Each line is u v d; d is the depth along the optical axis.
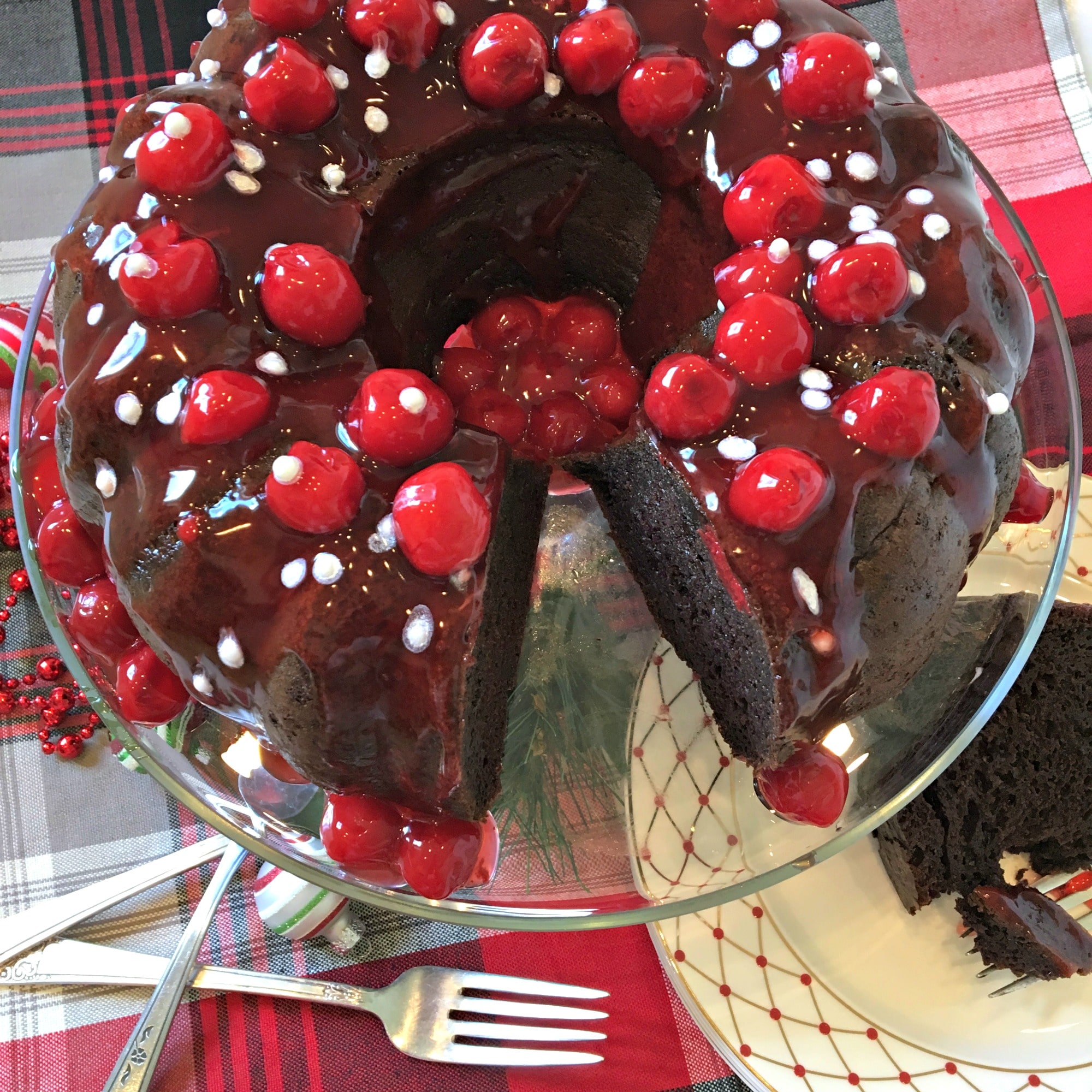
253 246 0.29
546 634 0.38
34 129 0.46
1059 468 0.35
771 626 0.29
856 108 0.30
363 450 0.28
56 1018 0.36
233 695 0.29
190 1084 0.36
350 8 0.30
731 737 0.36
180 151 0.28
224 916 0.38
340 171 0.30
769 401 0.29
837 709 0.31
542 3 0.31
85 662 0.33
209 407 0.27
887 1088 0.35
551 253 0.37
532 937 0.37
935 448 0.30
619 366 0.37
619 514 0.38
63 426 0.29
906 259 0.30
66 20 0.47
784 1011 0.36
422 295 0.36
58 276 0.30
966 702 0.33
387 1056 0.36
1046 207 0.45
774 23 0.31
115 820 0.39
